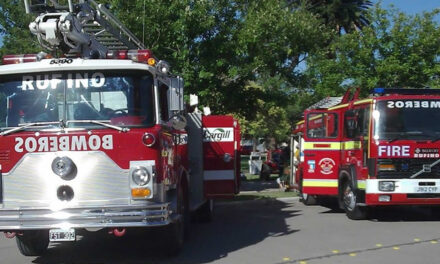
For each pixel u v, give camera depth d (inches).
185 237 378.9
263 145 1879.9
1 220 269.4
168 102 311.0
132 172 271.1
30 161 273.6
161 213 271.6
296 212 543.2
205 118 443.8
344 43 838.5
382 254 321.1
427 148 432.1
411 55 791.7
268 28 693.3
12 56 304.8
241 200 624.1
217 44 683.4
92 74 284.8
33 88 285.0
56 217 265.6
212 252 338.0
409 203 430.9
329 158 531.5
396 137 432.5
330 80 840.3
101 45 354.6
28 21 803.4
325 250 336.8
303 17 773.9
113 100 283.4
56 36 294.4
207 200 461.7
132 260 319.9
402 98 438.6
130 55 296.0
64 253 348.5
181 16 654.5
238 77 721.0
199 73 668.1
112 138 272.4
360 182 455.2
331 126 533.0
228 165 441.1
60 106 281.6
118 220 265.7
